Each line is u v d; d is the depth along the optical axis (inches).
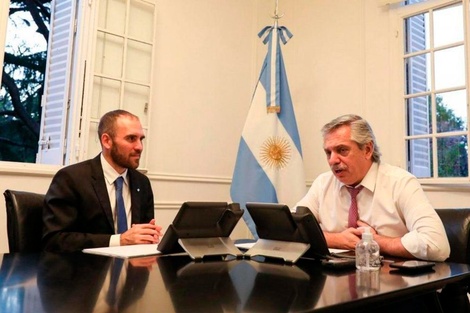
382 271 39.6
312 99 136.0
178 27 127.5
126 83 114.2
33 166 95.3
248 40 147.3
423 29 112.9
